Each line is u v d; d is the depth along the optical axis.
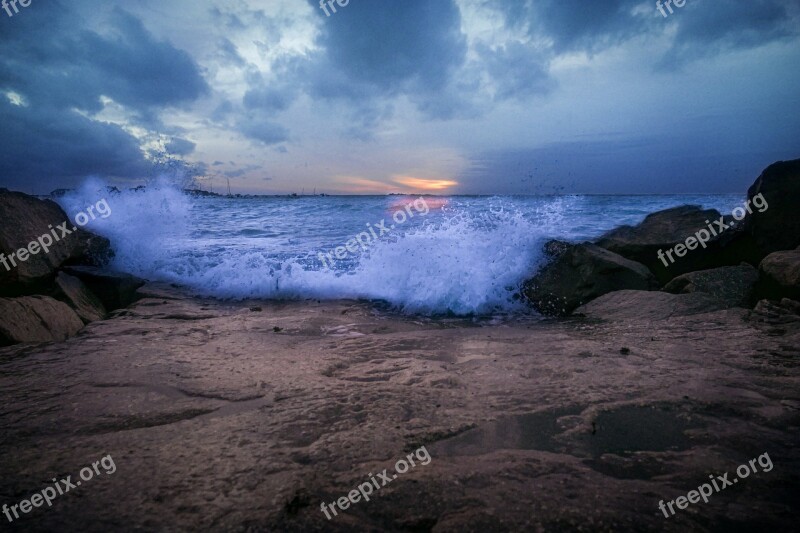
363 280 5.83
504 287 5.26
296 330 3.87
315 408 2.12
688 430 1.87
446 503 1.37
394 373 2.66
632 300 4.57
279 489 1.45
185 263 7.19
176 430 1.90
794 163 5.83
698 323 3.73
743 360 2.73
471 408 2.11
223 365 2.82
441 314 4.83
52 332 3.74
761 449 1.70
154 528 1.26
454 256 5.49
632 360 2.80
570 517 1.30
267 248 8.98
